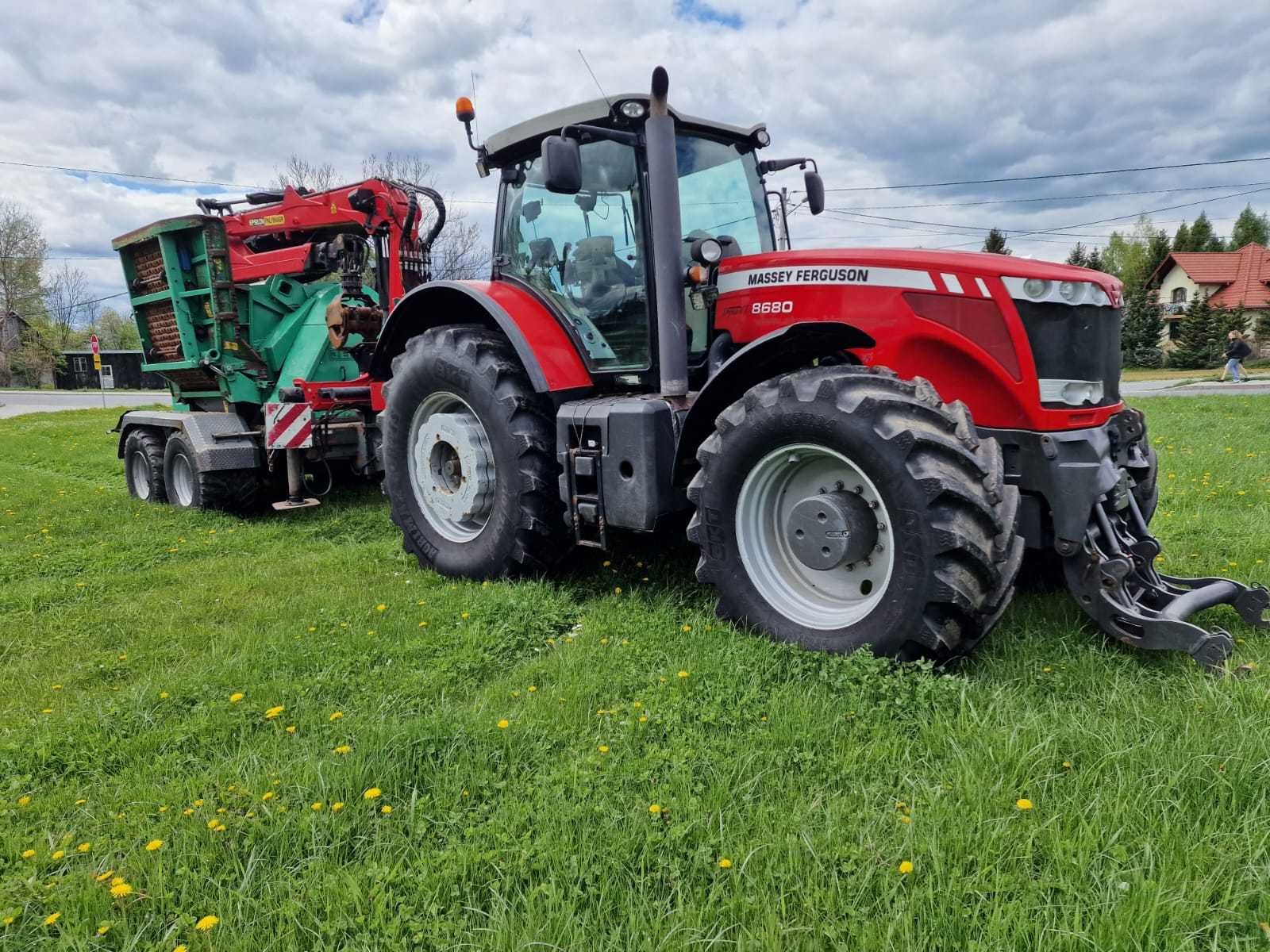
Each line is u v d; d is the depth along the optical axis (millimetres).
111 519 6535
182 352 7207
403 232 6969
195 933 1783
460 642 3400
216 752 2570
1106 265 61594
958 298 3150
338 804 2162
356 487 7547
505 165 4602
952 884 1743
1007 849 1874
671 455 3639
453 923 1755
